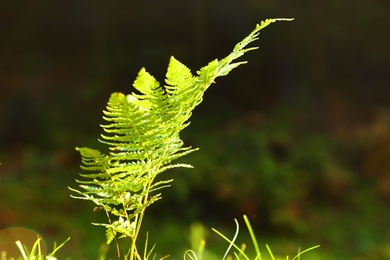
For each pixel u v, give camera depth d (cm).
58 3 1861
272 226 889
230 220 911
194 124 1383
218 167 980
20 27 1880
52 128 1309
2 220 782
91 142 1191
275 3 1772
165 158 106
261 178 955
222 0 1761
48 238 748
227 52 1791
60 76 1755
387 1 1766
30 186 941
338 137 1273
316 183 1045
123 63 1697
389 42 1775
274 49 1759
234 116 1517
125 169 103
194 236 214
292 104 1548
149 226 809
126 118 98
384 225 941
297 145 1191
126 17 1788
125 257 118
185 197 896
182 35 1802
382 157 1145
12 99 1441
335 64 1773
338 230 905
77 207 882
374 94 1711
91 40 1858
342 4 1759
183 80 100
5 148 1301
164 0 1791
